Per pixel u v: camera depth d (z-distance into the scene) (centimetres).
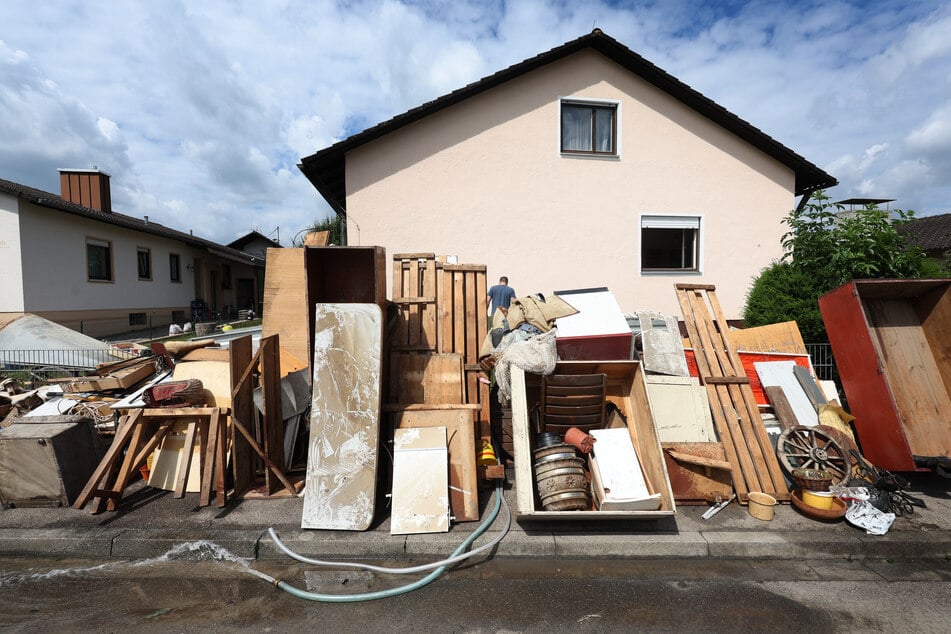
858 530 362
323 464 371
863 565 336
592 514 338
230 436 421
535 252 949
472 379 496
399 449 392
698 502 408
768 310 683
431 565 316
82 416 425
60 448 390
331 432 378
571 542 342
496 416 486
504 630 263
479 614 277
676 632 262
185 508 388
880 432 417
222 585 307
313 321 481
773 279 702
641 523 369
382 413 441
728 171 1007
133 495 412
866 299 480
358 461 372
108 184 1794
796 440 443
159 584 308
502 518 376
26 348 791
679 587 306
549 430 423
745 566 333
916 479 451
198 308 2102
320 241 604
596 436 405
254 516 376
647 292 989
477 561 334
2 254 1216
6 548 342
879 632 264
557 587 304
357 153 900
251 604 287
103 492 373
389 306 516
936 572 328
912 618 276
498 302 795
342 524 354
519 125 938
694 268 1016
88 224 1470
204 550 338
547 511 348
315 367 389
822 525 370
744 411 457
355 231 903
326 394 385
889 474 412
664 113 986
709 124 998
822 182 1058
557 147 949
